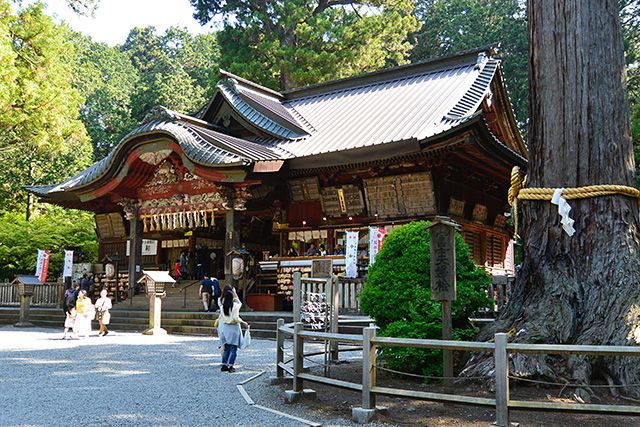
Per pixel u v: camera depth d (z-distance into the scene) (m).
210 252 31.72
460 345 5.77
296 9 35.12
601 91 8.36
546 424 6.02
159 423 6.10
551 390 7.12
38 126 27.62
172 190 23.05
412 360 8.47
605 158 8.20
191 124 22.36
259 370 10.04
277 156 20.22
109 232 28.27
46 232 34.41
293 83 36.00
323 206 21.66
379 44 37.16
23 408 6.82
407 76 25.72
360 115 22.69
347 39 35.03
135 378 9.09
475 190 21.94
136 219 24.05
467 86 21.78
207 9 39.62
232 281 20.39
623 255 7.80
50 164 42.12
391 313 9.02
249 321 17.77
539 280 8.27
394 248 9.25
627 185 8.26
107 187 23.28
